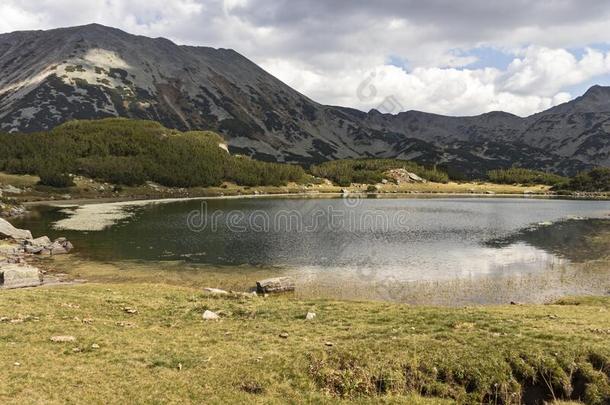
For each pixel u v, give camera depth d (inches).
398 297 1892.2
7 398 707.4
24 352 906.7
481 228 4104.3
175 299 1510.8
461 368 898.1
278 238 3474.4
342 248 3058.6
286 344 1047.6
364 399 825.5
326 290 2001.7
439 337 1055.0
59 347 957.8
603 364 896.9
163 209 5846.5
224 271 2383.1
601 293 1946.4
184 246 3100.4
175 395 783.1
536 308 1483.8
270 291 1947.6
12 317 1150.3
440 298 1877.5
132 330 1137.4
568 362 903.1
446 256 2787.9
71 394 748.0
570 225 4303.6
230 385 834.2
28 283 1979.6
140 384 813.2
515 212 5733.3
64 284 2046.0
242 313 1366.9
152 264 2536.9
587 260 2645.2
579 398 853.2
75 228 3902.6
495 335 1056.8
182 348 1017.5
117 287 1691.7
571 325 1155.9
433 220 4781.0
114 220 4517.7
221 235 3614.7
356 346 984.9
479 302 1819.6
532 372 893.2
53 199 7003.0
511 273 2330.2
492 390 864.9
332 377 880.3
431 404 812.0
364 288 2037.4
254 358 950.4
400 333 1108.5
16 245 2883.9
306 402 795.4
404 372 902.4
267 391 824.9
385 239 3447.3
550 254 2842.0
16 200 6156.5
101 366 876.6
